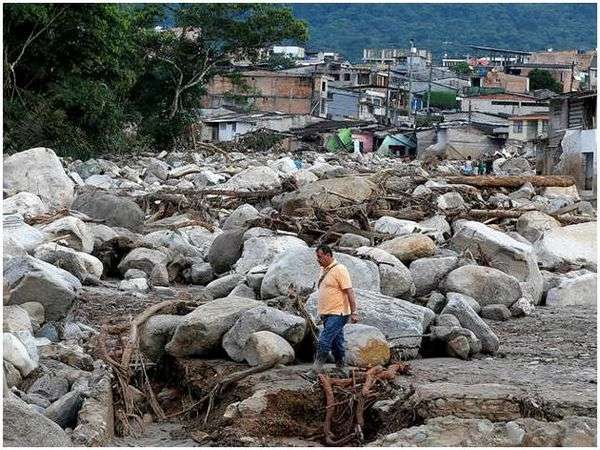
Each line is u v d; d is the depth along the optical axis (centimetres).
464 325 1277
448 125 7262
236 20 5569
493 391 990
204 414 1102
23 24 3988
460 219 2366
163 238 2111
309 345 1209
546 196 3183
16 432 902
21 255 1627
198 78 5588
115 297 1666
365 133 7469
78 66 4259
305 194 2355
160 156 4525
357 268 1410
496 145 7069
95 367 1210
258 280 1466
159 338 1240
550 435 907
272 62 6309
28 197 2297
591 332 1436
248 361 1159
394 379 1084
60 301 1380
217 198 2656
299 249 1409
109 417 1055
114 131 4372
